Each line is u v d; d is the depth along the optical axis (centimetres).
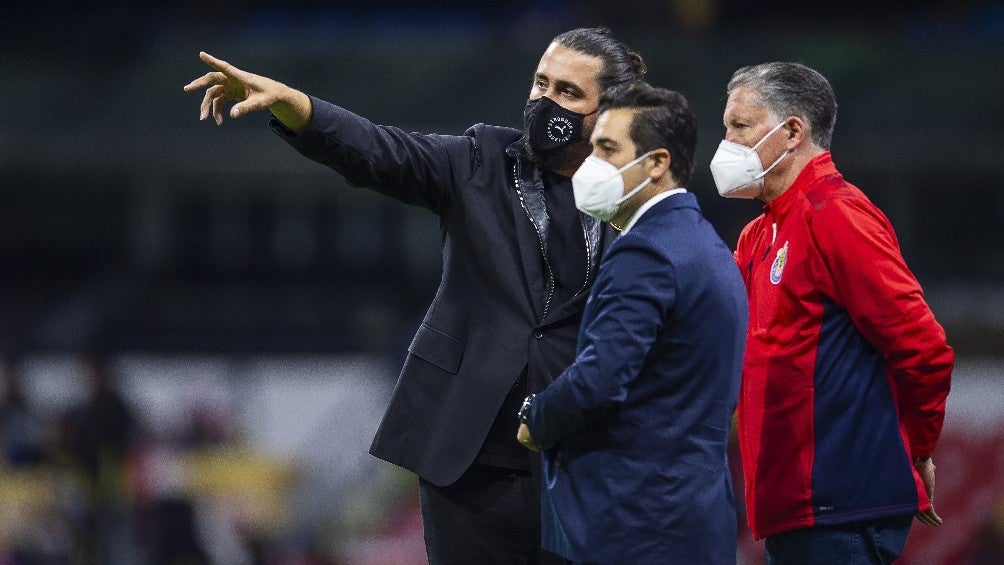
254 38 5716
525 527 1234
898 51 5256
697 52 5269
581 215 1224
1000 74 5197
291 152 5462
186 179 5794
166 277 5784
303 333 5372
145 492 3378
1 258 5956
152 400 3978
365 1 6091
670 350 1088
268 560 3456
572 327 1215
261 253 5859
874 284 1199
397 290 5725
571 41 1227
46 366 4434
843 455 1228
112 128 5438
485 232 1230
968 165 5150
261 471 3822
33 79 5591
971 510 2986
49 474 3384
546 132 1215
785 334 1246
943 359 1206
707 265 1099
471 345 1226
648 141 1105
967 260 5284
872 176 5381
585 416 1070
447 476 1207
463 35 5572
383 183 1222
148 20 6109
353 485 3719
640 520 1085
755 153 1262
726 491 1115
